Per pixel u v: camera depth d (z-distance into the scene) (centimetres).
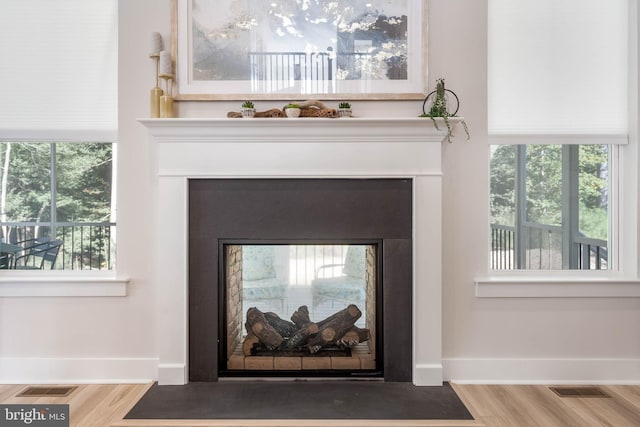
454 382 254
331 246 262
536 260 271
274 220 250
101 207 270
